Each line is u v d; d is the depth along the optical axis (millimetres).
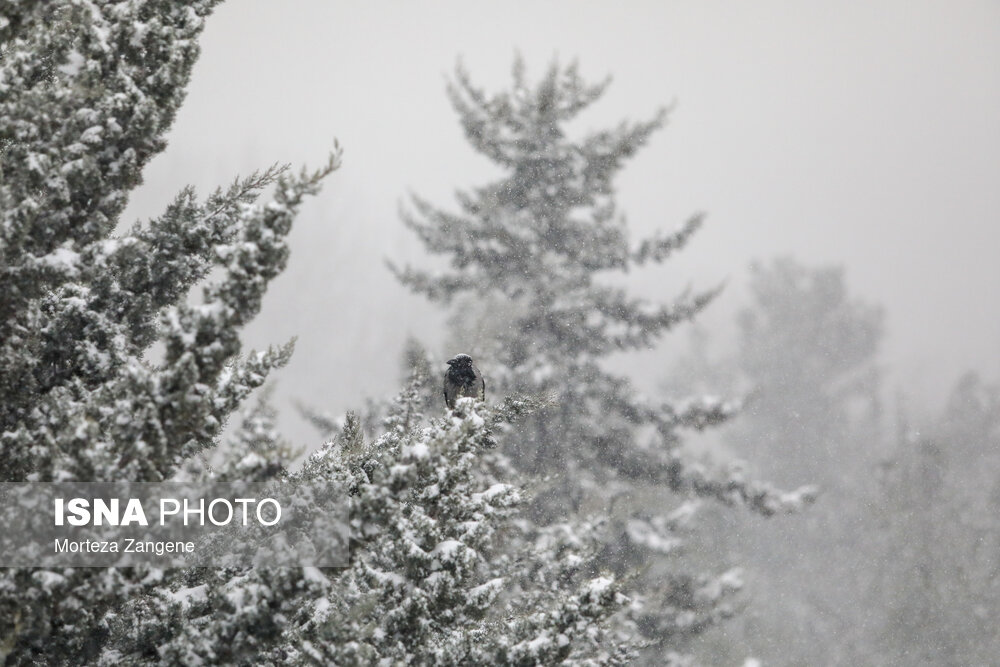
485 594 20453
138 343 19359
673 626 55062
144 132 18625
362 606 18031
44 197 17859
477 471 28953
